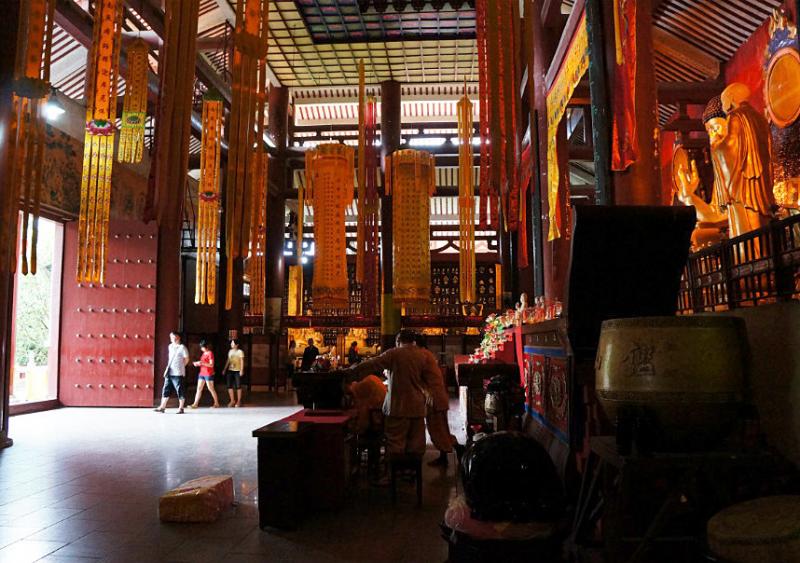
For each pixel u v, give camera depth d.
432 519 4.35
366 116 17.56
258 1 5.90
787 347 2.94
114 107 6.04
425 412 5.10
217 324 18.22
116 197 13.71
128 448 7.34
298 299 23.00
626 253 3.59
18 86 4.32
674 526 2.79
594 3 6.37
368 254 16.50
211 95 13.05
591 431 3.45
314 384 5.69
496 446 3.12
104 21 5.98
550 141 10.70
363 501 4.87
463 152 13.72
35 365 13.31
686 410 2.39
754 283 3.35
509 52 5.89
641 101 5.59
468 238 14.41
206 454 6.92
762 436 2.91
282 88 19.47
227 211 5.65
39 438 8.19
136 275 12.73
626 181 5.71
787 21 8.40
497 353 7.22
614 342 2.63
